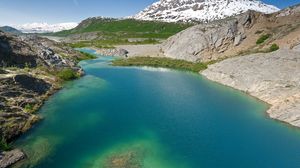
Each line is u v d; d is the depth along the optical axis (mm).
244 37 94250
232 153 30984
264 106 48281
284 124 39875
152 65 89875
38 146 30484
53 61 69625
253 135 35844
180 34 107125
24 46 66938
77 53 105188
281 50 65750
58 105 44062
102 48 136125
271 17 101812
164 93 54844
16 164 26766
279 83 52594
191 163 28562
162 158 29312
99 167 27062
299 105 42094
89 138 33219
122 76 70438
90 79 64125
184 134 35531
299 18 92750
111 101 47781
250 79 59250
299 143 33781
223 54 90750
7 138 30750
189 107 46531
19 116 35094
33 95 44781
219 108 46500
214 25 99625
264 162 29234
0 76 43438
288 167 28375
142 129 36562
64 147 30688
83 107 43812
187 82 66125
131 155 29609
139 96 51844
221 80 66688
